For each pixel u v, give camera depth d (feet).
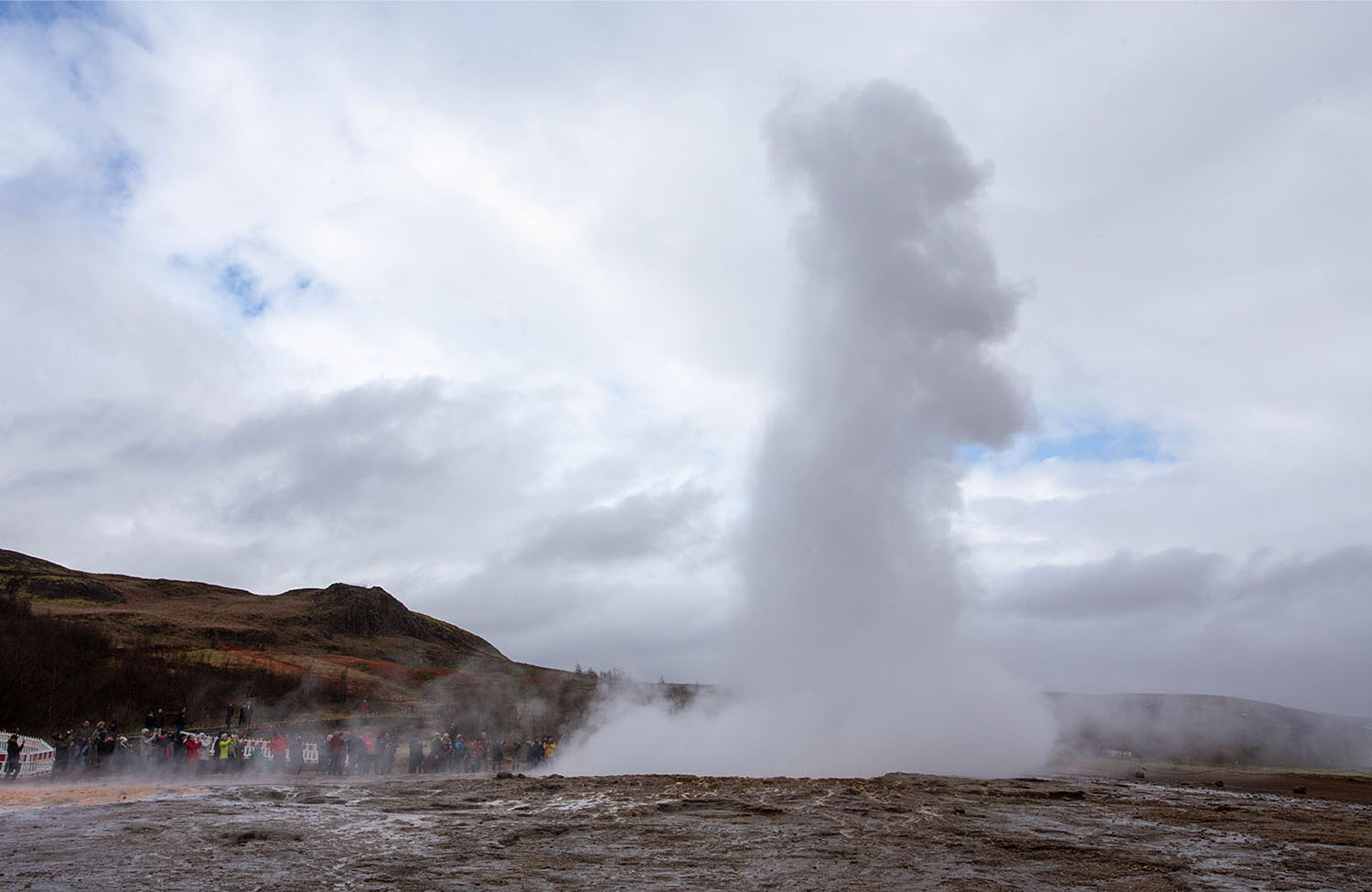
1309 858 52.06
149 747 111.24
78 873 45.91
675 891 42.57
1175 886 44.50
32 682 170.91
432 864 48.75
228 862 48.96
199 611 450.71
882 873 47.01
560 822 63.05
